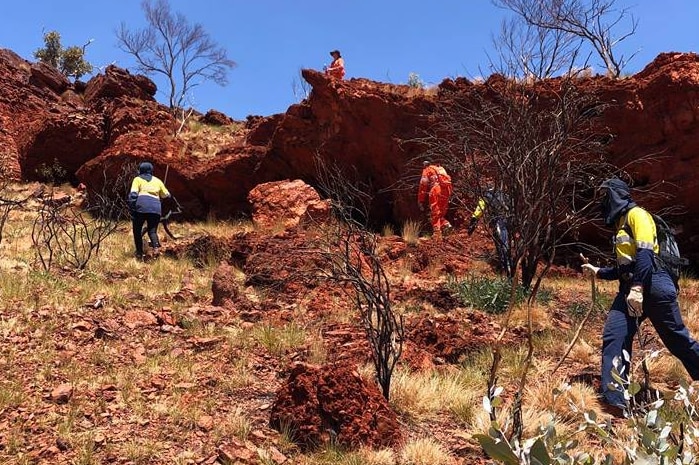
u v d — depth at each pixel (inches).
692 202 441.1
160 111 764.6
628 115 442.3
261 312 287.3
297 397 171.9
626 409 109.1
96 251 410.0
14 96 944.9
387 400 187.6
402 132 532.4
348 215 284.0
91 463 149.4
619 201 203.6
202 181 624.1
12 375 198.1
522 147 329.4
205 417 175.9
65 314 262.1
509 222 332.8
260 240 406.0
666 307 191.8
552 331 269.0
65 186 745.6
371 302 204.2
